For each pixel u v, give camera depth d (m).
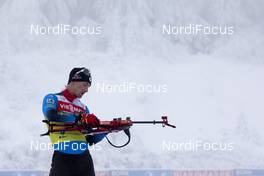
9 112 48.31
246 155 47.84
